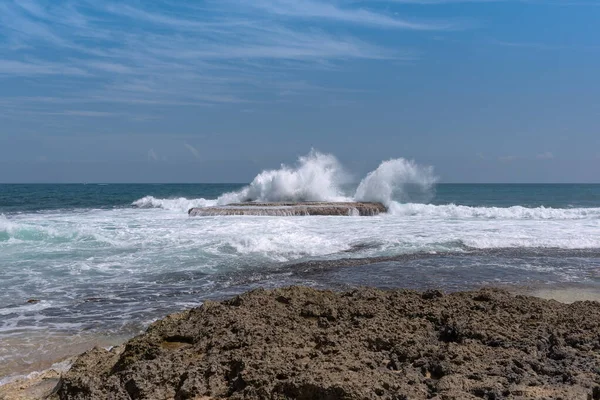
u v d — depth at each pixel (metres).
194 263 11.05
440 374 3.80
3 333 6.74
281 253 12.02
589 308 5.37
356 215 22.72
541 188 73.25
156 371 3.93
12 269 10.55
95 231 14.62
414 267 10.44
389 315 5.12
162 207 29.36
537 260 11.30
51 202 37.28
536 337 4.45
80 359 4.95
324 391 3.30
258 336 4.43
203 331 4.71
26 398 4.47
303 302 5.54
